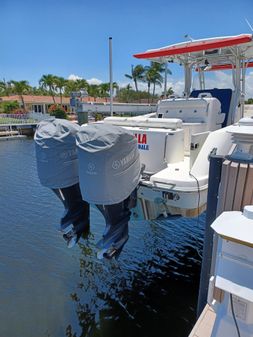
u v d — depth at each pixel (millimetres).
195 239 5230
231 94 4941
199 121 4086
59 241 5074
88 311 3391
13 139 21516
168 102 4395
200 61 5371
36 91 47344
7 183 9172
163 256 4656
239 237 1426
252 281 1430
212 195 2322
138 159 2850
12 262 4379
